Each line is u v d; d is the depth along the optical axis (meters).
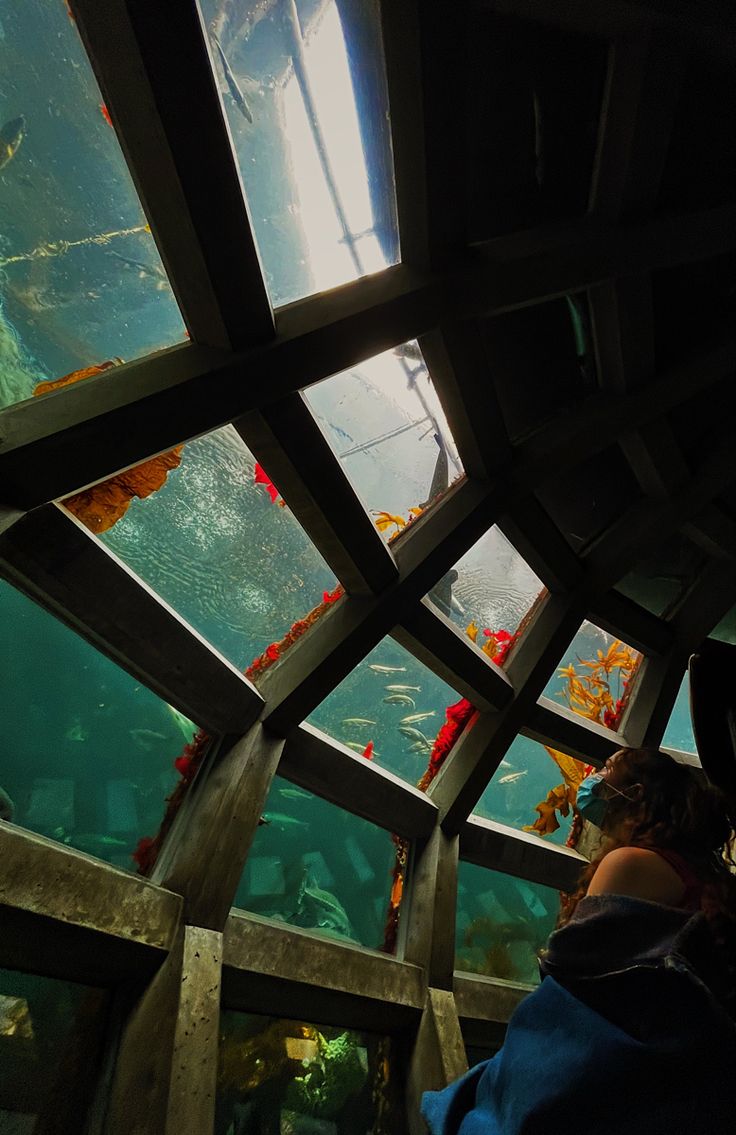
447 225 3.25
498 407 4.09
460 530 4.33
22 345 3.16
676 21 2.96
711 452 5.39
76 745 4.94
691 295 4.47
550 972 0.80
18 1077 2.75
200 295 2.68
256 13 3.09
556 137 3.48
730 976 0.74
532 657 5.39
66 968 2.84
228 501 4.30
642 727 6.54
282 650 4.00
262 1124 3.65
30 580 2.83
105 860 3.44
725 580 6.11
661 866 0.88
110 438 2.59
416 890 5.05
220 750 3.72
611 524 5.56
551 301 4.12
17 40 3.08
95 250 3.34
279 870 5.77
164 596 4.23
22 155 3.15
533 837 6.25
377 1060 4.36
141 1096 2.75
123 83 2.17
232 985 3.42
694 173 3.87
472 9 2.93
